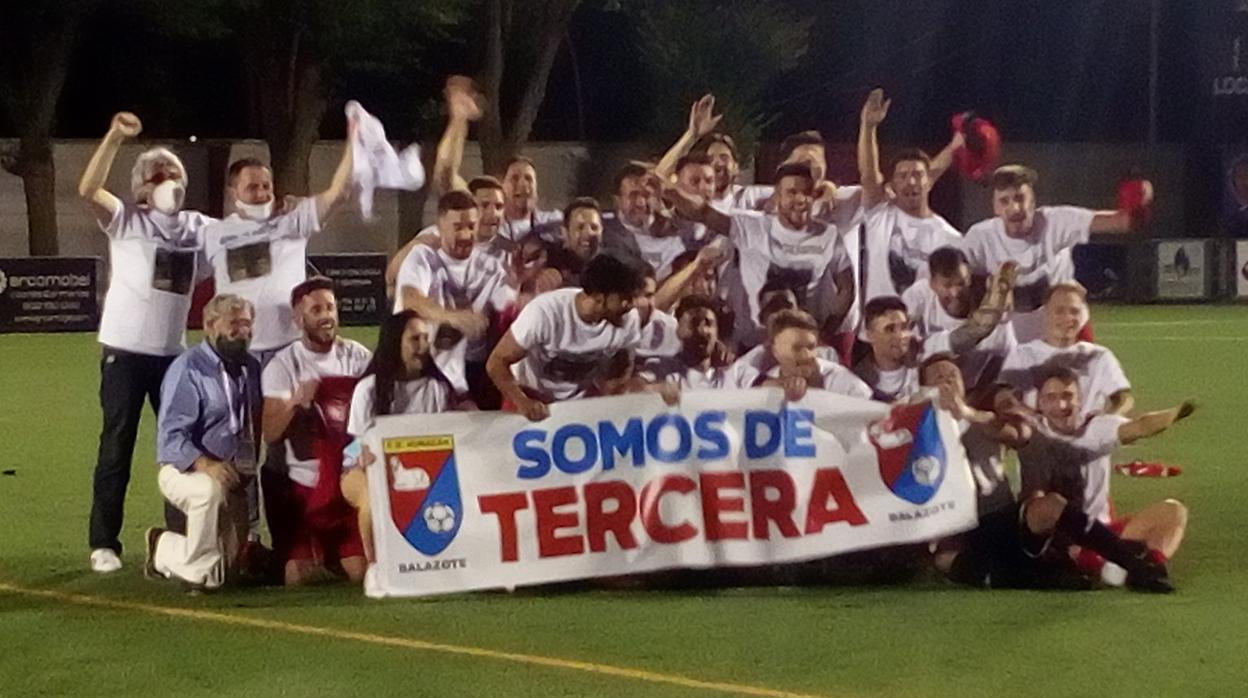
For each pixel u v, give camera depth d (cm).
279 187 3122
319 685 628
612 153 3384
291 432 805
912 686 623
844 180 3162
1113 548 779
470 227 811
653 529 777
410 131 3397
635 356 796
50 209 2970
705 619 728
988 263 845
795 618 729
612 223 859
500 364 773
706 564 776
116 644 692
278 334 837
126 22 3222
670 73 3250
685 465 780
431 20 3055
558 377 789
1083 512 779
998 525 790
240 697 614
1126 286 3050
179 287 831
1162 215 3497
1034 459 791
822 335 845
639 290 788
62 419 1451
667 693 614
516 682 630
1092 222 842
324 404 807
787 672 642
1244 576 818
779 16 3319
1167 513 822
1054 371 788
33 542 918
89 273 2464
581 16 3603
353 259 2495
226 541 784
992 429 789
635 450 778
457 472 768
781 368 788
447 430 768
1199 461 1204
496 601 766
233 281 831
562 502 773
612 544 775
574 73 3641
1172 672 642
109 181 3058
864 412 784
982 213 3225
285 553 809
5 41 2884
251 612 746
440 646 683
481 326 798
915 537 780
